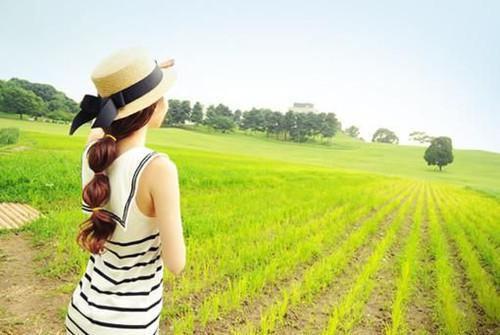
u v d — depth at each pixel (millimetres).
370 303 5215
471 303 5434
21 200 9336
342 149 125188
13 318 3977
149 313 1561
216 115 152375
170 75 1642
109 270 1549
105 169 1481
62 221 7250
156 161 1417
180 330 3930
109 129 1486
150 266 1564
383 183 33906
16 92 84625
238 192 15062
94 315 1533
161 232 1453
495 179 75625
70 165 14359
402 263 6723
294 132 142125
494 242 9781
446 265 6789
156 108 1564
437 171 86688
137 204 1437
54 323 3961
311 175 30719
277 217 10125
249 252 6484
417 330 4551
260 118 150875
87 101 1526
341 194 17891
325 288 5586
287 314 4629
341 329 4383
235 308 4621
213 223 8578
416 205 18469
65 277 5102
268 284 5516
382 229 10797
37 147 28359
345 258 6988
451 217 13523
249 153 85062
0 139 30266
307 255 6750
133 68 1427
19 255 5762
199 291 5066
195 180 16094
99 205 1445
